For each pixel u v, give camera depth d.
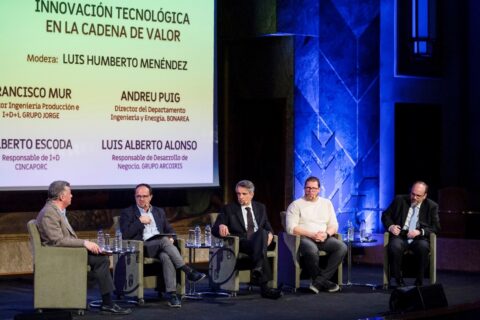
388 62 15.06
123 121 12.13
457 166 16.09
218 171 13.05
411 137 15.38
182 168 12.66
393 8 15.16
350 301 10.07
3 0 11.18
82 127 11.80
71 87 11.70
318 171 13.93
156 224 10.26
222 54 14.17
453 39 15.97
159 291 10.13
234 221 10.54
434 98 15.70
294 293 10.56
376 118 14.59
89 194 12.31
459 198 14.20
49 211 9.12
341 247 10.66
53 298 9.01
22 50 11.32
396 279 10.84
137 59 12.23
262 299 10.17
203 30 12.82
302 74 13.73
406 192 15.30
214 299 10.13
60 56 11.62
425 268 10.77
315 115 13.88
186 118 12.68
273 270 10.48
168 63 12.50
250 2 13.73
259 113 14.02
